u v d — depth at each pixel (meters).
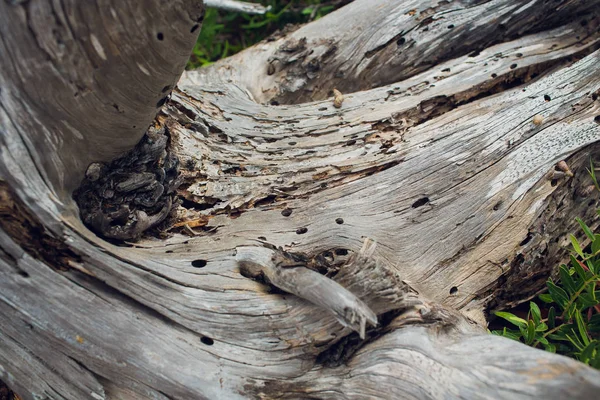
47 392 2.31
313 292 2.14
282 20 4.92
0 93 2.01
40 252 2.22
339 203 2.70
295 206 2.71
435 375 2.13
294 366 2.27
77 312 2.24
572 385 1.90
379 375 2.19
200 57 4.85
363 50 3.51
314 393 2.25
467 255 2.73
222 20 4.94
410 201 2.73
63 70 1.98
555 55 3.18
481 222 2.73
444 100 3.06
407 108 3.04
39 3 1.84
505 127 2.87
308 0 4.89
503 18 3.31
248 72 3.69
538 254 2.82
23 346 2.29
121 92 2.11
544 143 2.83
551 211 2.84
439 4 3.45
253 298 2.33
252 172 2.82
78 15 1.87
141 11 1.90
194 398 2.21
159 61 2.06
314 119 3.07
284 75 3.63
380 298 2.25
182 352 2.24
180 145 2.80
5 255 2.20
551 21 3.33
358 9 3.62
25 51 1.93
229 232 2.59
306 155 2.88
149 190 2.47
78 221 2.28
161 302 2.28
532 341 2.79
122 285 2.27
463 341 2.25
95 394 2.29
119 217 2.38
